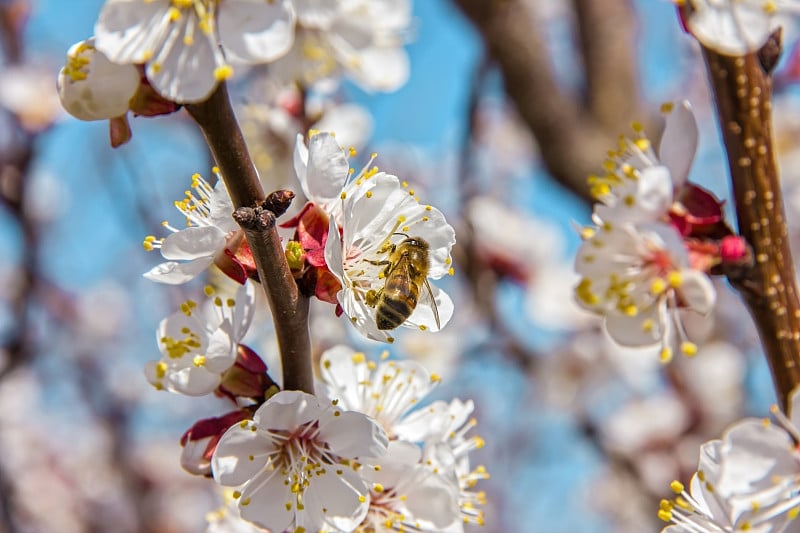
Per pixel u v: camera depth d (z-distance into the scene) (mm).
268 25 220
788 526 217
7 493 482
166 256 224
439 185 541
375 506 236
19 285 451
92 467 703
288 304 222
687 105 233
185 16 219
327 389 250
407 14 341
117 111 222
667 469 514
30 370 678
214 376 233
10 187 455
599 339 527
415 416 249
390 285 236
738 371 524
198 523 673
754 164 235
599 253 234
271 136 364
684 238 233
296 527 228
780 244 234
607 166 239
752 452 218
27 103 468
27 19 521
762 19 232
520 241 528
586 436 535
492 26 424
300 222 229
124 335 724
